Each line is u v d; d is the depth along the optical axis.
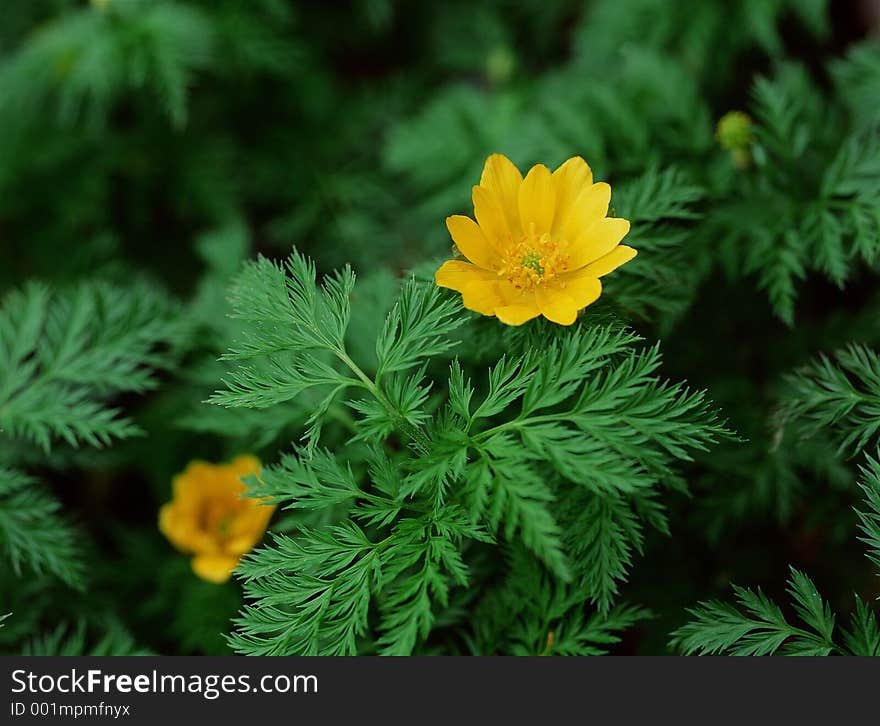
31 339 0.56
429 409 0.54
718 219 0.56
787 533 0.57
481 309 0.50
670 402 0.50
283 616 0.50
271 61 0.66
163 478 0.62
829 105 0.59
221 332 0.58
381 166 0.69
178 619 0.58
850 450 0.55
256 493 0.51
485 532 0.50
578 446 0.50
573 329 0.51
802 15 0.63
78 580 0.55
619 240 0.51
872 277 0.60
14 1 0.69
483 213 0.52
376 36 0.73
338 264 0.66
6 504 0.55
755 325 0.58
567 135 0.59
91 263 0.66
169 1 0.65
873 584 0.56
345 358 0.51
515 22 0.73
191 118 0.68
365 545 0.51
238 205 0.67
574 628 0.52
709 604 0.51
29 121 0.67
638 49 0.60
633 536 0.50
